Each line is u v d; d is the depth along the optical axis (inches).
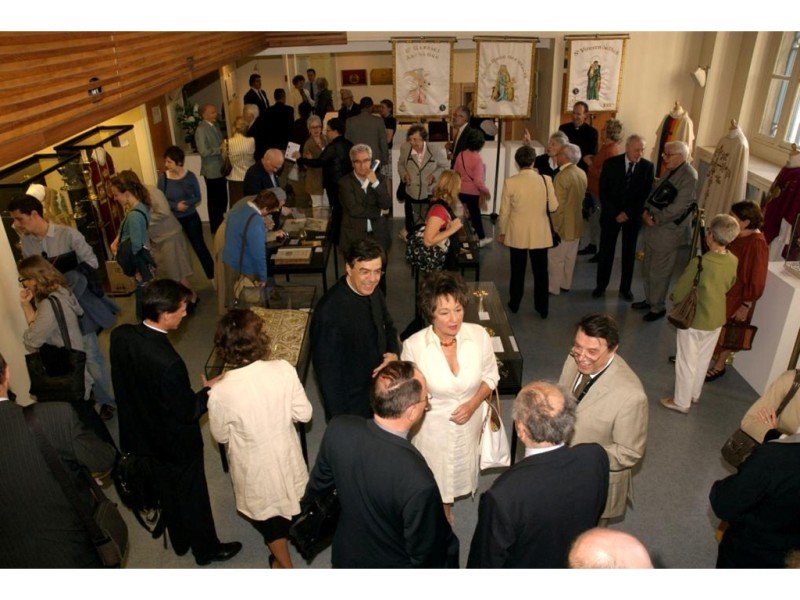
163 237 209.0
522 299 237.9
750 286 159.3
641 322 219.8
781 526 84.3
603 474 78.4
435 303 102.4
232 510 139.9
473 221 269.7
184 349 204.7
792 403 102.9
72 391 131.5
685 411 169.8
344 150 260.1
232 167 273.9
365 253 109.0
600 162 258.4
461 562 124.7
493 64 297.1
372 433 79.7
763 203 246.7
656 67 309.7
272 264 195.3
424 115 309.9
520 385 140.9
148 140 279.0
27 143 86.7
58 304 130.0
